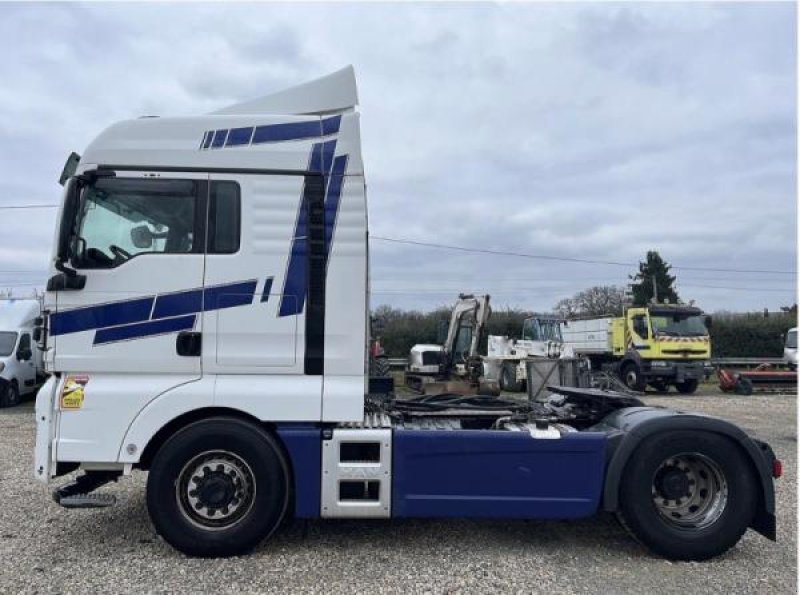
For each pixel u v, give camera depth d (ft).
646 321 73.97
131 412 15.20
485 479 15.65
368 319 17.38
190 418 15.70
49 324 15.25
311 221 15.79
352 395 15.55
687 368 72.79
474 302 57.72
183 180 15.69
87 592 13.41
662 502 16.24
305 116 16.15
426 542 16.87
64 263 15.01
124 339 15.34
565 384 23.77
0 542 16.51
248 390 15.37
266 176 15.81
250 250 15.64
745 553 16.51
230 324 15.52
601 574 14.88
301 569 14.79
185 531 15.12
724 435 15.94
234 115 16.05
